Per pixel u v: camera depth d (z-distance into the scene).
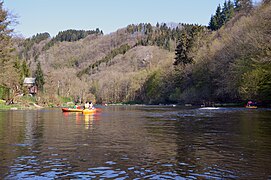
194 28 92.94
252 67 48.81
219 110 43.22
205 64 76.00
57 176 8.04
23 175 8.12
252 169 8.65
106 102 147.50
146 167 8.92
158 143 13.15
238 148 11.84
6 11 46.25
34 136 15.73
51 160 9.84
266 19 45.75
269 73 44.47
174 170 8.57
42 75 108.38
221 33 88.19
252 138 14.38
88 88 147.38
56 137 15.29
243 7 94.12
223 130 17.83
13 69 60.94
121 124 22.78
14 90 67.62
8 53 51.31
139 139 14.43
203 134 16.12
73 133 17.02
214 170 8.55
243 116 29.05
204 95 75.25
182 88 91.06
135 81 136.38
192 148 11.91
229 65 57.94
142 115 35.09
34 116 34.41
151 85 121.31
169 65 107.81
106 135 16.00
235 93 56.69
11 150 11.60
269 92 46.75
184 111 42.88
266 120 23.97
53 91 95.00
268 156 10.35
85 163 9.44
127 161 9.68
